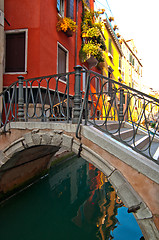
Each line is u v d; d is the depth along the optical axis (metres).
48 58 6.84
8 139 3.72
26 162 5.07
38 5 6.37
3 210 4.38
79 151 2.87
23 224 4.00
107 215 4.33
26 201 4.96
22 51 6.58
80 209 4.64
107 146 2.63
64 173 7.59
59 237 3.55
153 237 2.27
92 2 11.88
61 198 5.25
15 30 6.54
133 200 2.38
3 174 4.32
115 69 16.72
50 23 7.00
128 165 2.50
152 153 3.30
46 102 6.67
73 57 9.05
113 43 15.94
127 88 2.86
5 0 6.62
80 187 6.10
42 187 5.95
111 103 2.96
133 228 3.78
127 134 4.32
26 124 3.46
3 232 3.71
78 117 2.99
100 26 10.76
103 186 6.22
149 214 2.30
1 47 5.46
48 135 3.18
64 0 8.06
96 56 9.73
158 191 2.30
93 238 3.50
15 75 6.47
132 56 23.45
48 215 4.38
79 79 2.98
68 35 8.26
